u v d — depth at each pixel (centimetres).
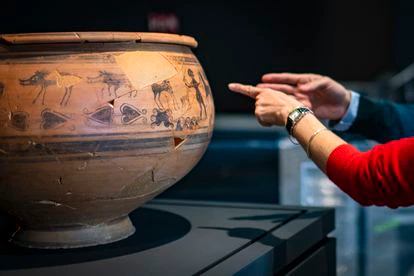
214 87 341
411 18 368
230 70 343
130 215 127
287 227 115
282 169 237
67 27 305
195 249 102
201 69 109
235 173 247
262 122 114
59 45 94
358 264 238
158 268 93
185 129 100
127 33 96
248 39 345
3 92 94
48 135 92
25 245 105
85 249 103
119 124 94
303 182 239
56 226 104
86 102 93
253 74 347
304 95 138
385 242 240
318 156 104
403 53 370
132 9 314
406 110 147
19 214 102
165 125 97
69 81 93
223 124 272
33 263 96
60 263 96
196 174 250
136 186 100
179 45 105
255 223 119
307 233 116
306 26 359
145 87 96
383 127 144
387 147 97
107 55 96
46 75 93
